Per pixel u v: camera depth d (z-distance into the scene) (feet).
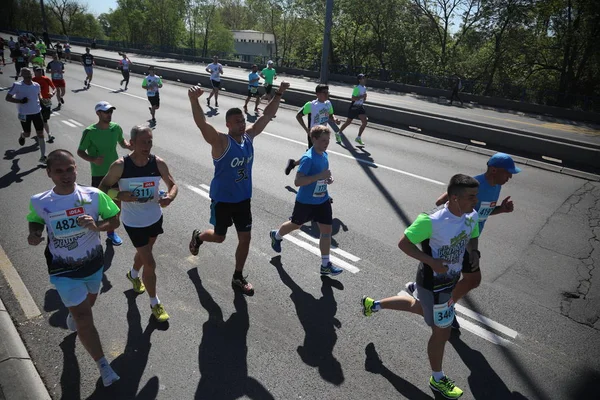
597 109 79.20
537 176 32.58
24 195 23.99
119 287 16.01
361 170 31.71
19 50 71.72
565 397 11.87
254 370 12.27
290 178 28.94
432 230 10.51
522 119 70.69
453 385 11.55
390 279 17.33
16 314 14.17
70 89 63.72
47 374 11.82
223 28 203.62
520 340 14.11
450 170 32.58
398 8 119.03
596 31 89.20
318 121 29.63
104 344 13.03
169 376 11.92
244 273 17.31
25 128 29.35
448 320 11.07
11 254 17.92
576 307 16.06
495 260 19.51
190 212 22.97
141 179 12.98
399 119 45.96
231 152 14.02
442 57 119.24
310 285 16.66
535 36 99.09
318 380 12.03
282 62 128.57
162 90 67.97
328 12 61.87
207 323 14.20
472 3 104.47
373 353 13.15
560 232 22.71
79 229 10.84
